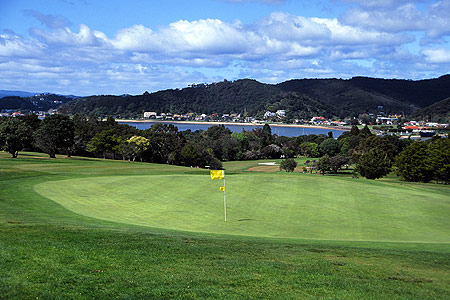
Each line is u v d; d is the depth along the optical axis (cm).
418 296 1338
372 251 1981
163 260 1605
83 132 12669
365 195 4109
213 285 1351
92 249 1695
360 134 17212
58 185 4053
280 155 17525
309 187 4509
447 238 2539
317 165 11512
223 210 3222
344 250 1980
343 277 1502
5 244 1680
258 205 3469
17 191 3575
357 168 10112
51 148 9606
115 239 1911
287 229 2677
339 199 3850
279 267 1591
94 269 1442
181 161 12825
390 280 1497
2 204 2938
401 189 4662
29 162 7212
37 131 9512
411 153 8862
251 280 1419
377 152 9825
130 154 11631
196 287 1325
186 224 2706
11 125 8350
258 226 2736
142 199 3528
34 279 1307
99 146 11838
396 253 1947
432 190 4869
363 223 2930
